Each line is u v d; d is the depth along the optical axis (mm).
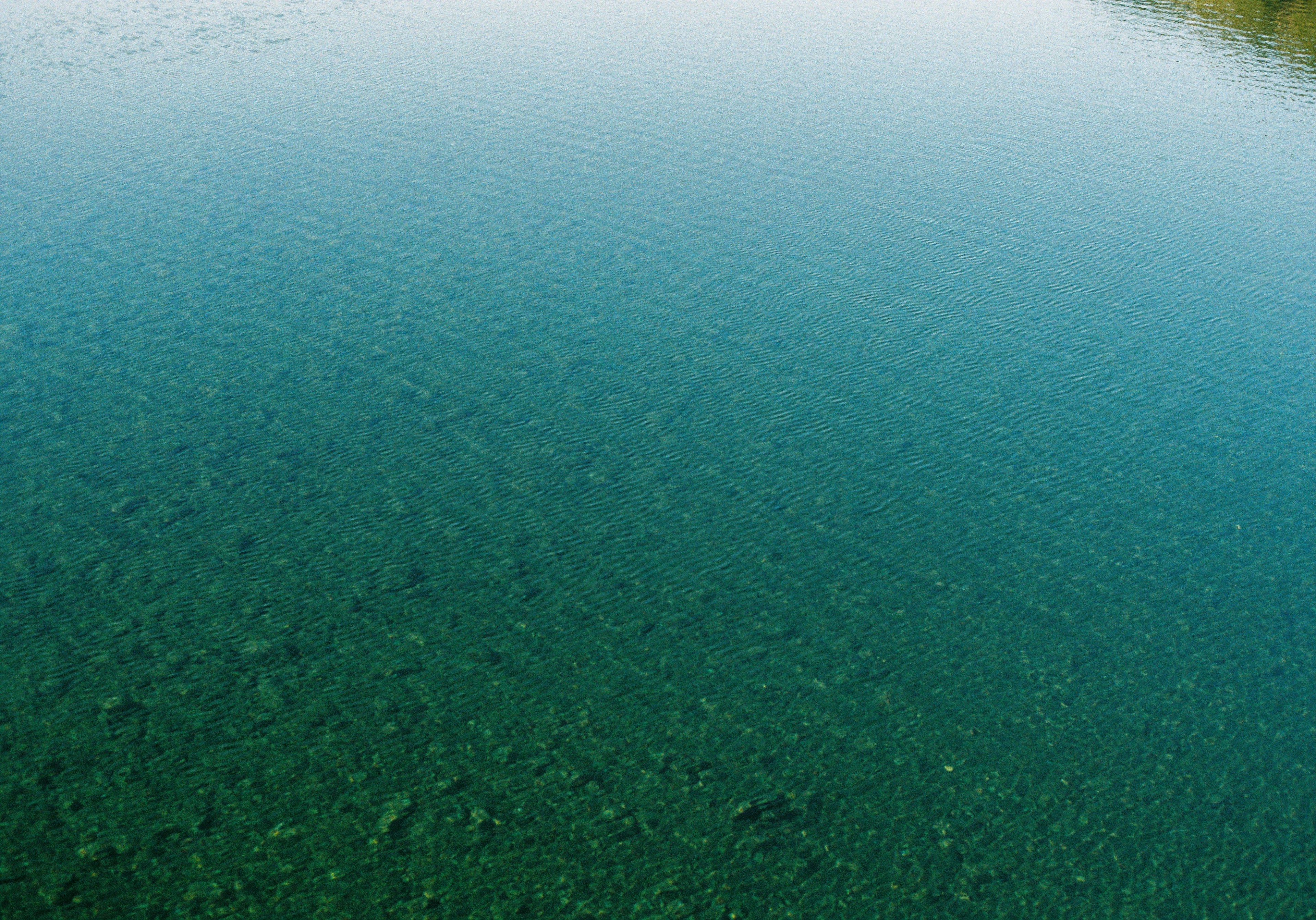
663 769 26938
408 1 95688
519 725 27984
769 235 54406
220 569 32656
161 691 28484
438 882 24078
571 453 38312
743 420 40312
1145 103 74188
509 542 34219
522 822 25500
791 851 25016
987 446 39188
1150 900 24109
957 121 70375
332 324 45281
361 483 36469
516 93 72375
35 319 44656
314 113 67750
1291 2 98312
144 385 40938
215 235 52125
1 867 23875
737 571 33375
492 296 47906
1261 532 35062
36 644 29703
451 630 30891
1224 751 27625
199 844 24641
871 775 26922
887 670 29984
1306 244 54656
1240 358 44688
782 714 28562
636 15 92250
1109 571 33531
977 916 23719
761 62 80562
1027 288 50125
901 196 59281
